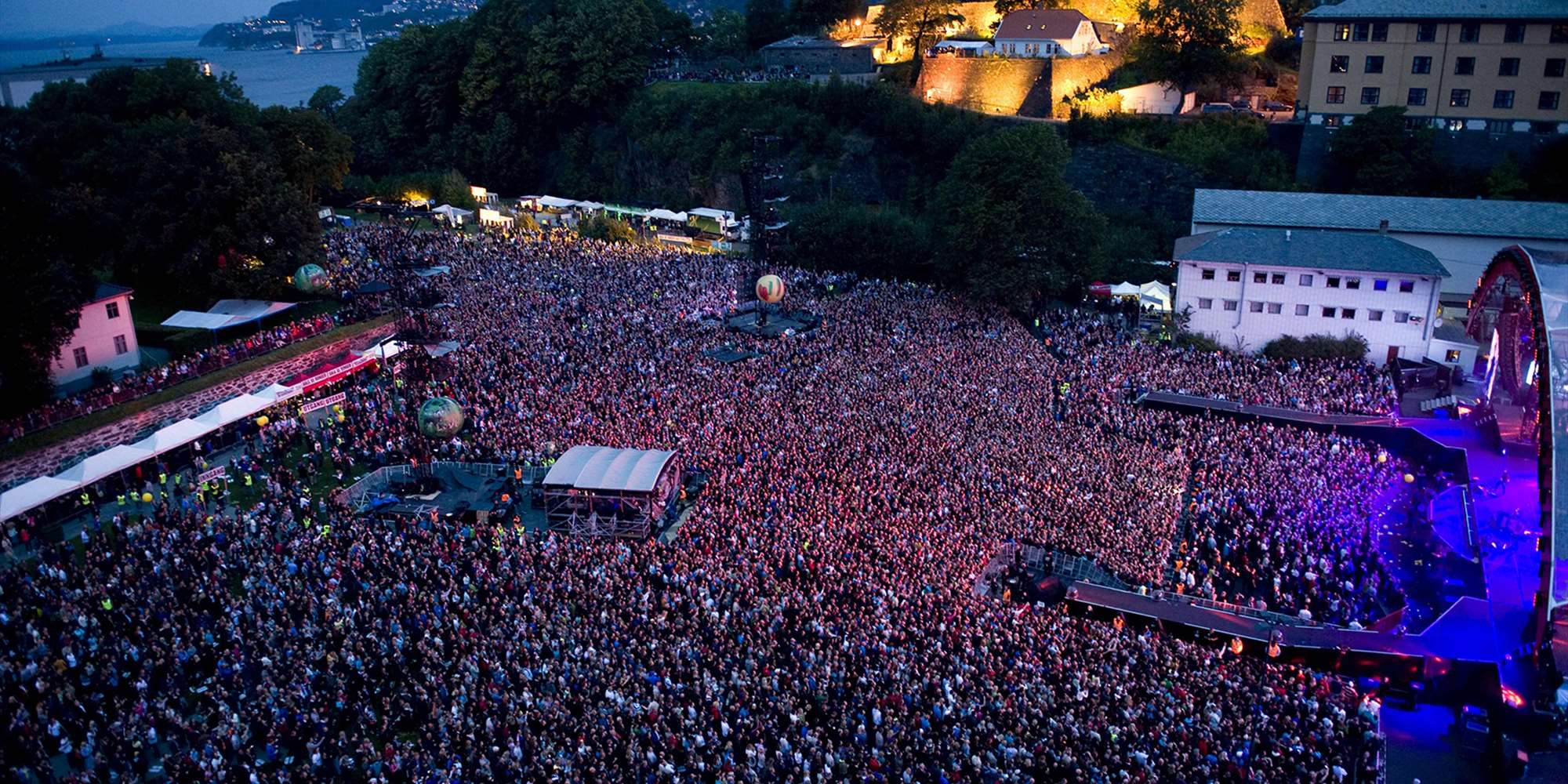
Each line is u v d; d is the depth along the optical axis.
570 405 69.12
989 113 145.75
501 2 176.88
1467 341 85.69
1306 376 81.44
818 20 184.88
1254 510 60.69
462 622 45.91
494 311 88.19
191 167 86.25
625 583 49.00
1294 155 122.19
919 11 161.00
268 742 39.66
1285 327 90.44
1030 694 41.78
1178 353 84.69
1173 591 53.56
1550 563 50.62
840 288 102.31
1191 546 58.00
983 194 96.38
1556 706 46.16
